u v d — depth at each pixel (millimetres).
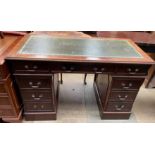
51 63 1398
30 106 1676
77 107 2033
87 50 1560
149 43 1923
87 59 1366
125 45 1756
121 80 1538
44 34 1967
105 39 1912
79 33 2193
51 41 1726
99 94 2014
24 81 1493
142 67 1458
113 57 1438
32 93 1579
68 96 2230
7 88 1458
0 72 1342
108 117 1832
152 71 2320
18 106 1701
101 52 1535
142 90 2439
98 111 1983
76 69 1455
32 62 1377
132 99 1688
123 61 1382
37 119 1779
